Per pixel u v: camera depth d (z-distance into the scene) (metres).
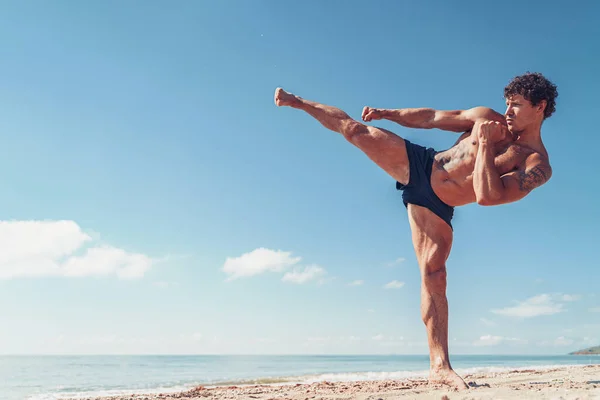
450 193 4.75
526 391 4.09
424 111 5.19
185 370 39.34
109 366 51.03
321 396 4.89
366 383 7.75
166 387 15.50
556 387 4.85
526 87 4.47
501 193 4.25
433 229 4.85
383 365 53.75
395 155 4.93
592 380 6.35
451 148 4.86
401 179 5.00
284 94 5.37
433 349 4.72
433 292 4.79
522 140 4.61
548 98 4.50
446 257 4.88
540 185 4.37
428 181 4.81
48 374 31.69
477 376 8.73
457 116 5.00
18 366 50.88
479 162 4.32
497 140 4.56
